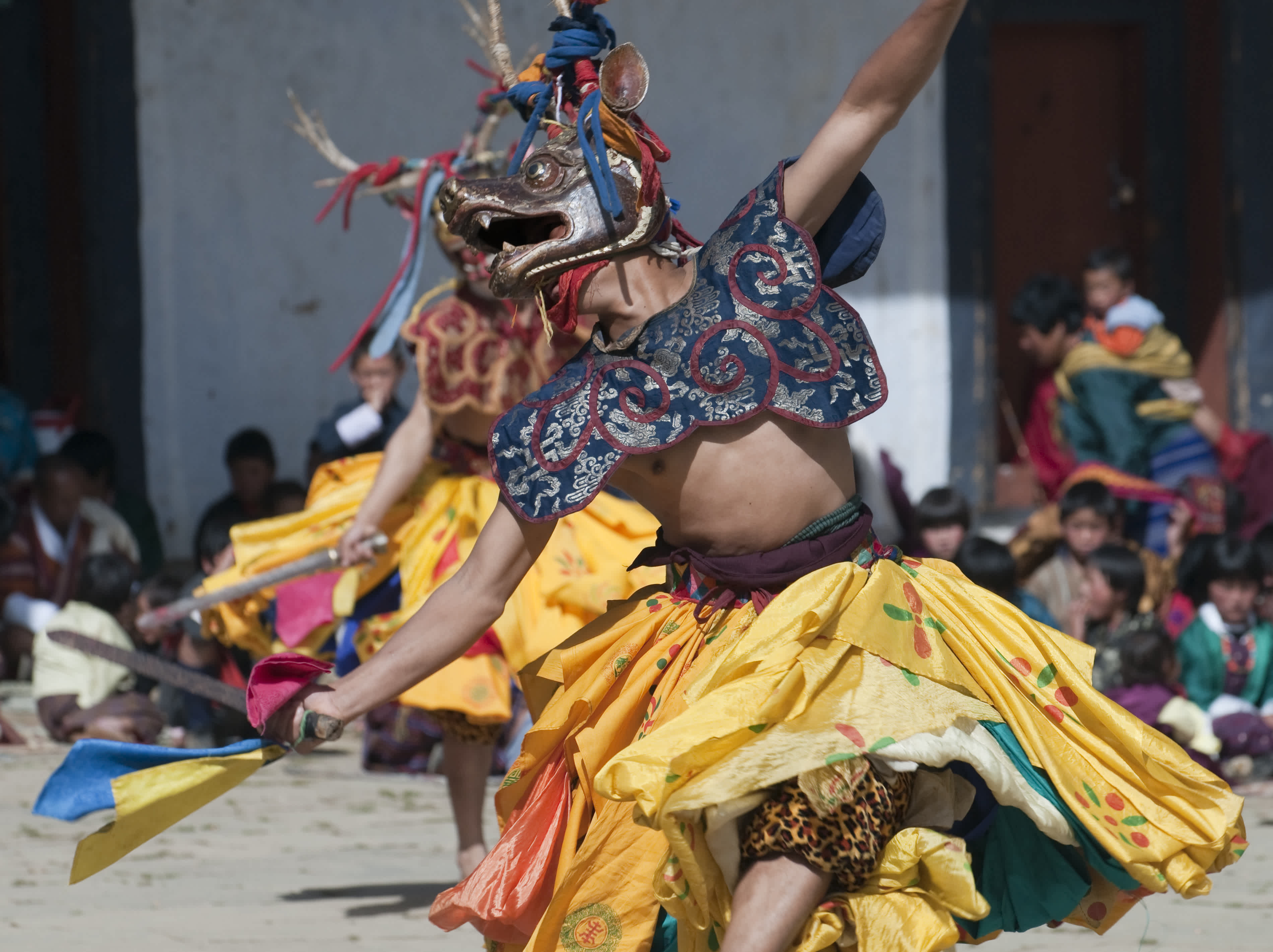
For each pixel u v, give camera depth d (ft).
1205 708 49.21
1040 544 55.06
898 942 17.28
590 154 19.47
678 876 17.58
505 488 19.29
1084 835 18.56
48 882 34.30
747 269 19.43
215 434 71.26
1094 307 64.28
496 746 47.01
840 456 19.69
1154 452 63.31
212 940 29.48
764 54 74.08
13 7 68.64
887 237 74.64
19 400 65.00
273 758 20.66
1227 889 34.06
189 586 54.39
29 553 61.67
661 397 19.08
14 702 58.03
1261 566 50.01
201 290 70.79
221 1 70.18
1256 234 78.54
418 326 34.14
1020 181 79.25
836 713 17.51
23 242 69.21
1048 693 18.92
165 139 70.08
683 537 19.83
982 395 75.36
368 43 71.26
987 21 74.79
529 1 71.51
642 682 19.44
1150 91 79.41
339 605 35.88
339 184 36.42
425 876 35.14
